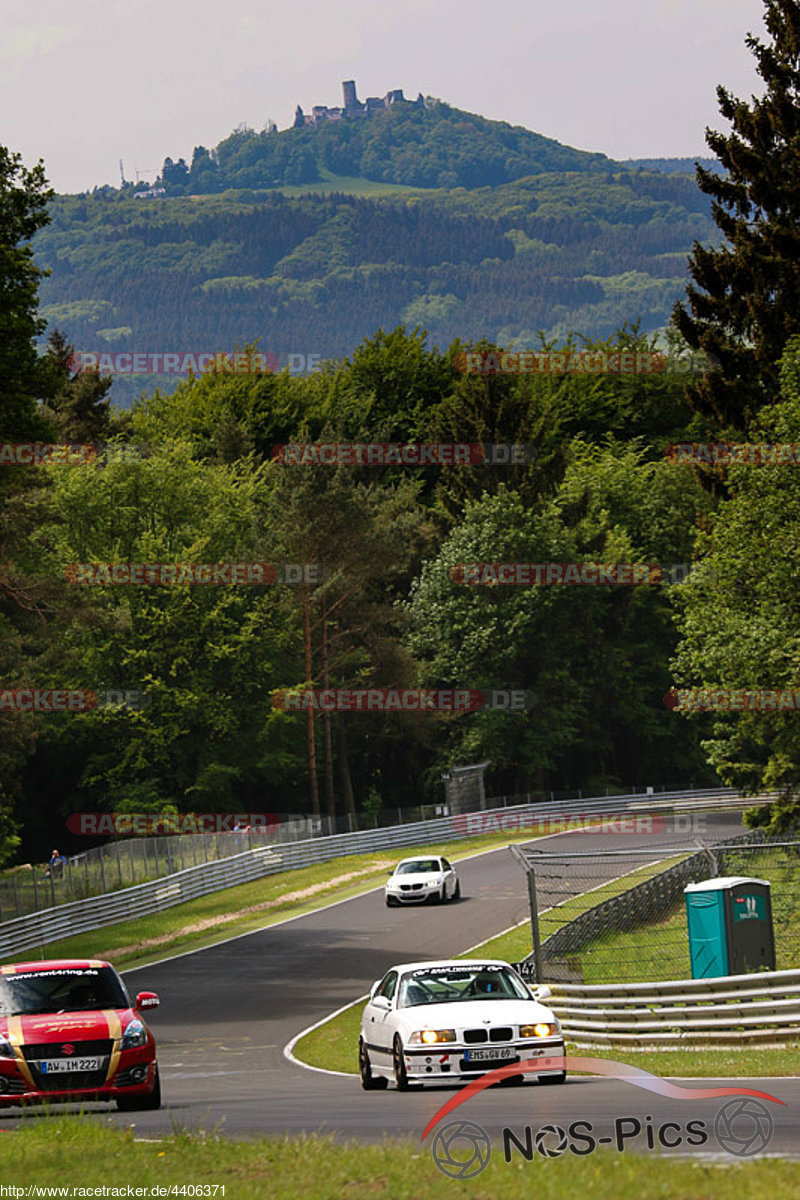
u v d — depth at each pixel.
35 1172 40.69
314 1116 54.81
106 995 63.09
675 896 145.12
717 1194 29.53
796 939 104.12
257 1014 114.62
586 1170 33.56
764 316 177.75
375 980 130.25
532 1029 62.38
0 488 165.12
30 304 141.62
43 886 171.50
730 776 158.00
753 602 153.12
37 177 144.62
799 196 182.25
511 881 199.38
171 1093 69.94
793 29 185.38
